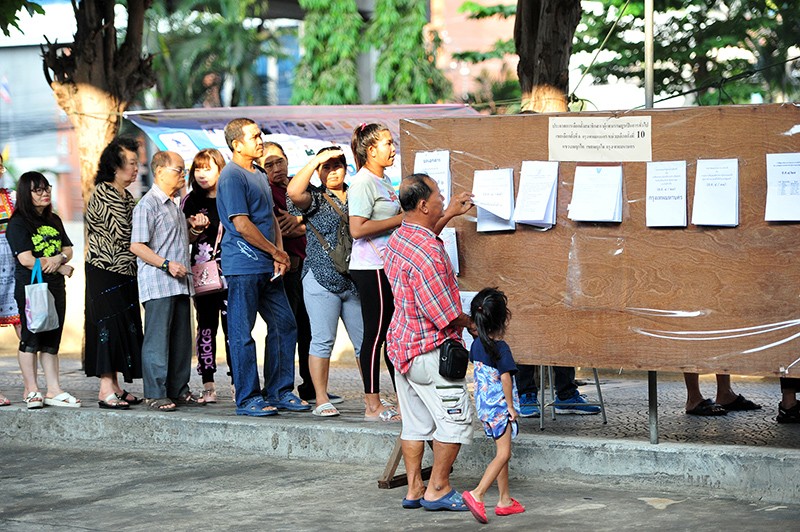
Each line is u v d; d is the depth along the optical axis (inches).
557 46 527.5
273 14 1552.7
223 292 485.1
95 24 625.6
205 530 319.9
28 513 348.8
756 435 388.8
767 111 337.7
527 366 438.9
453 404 327.0
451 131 376.8
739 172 342.3
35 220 467.2
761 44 962.1
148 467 411.5
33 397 466.3
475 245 376.8
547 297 368.2
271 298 450.0
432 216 331.6
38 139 1547.7
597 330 362.3
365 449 398.6
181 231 463.8
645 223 354.3
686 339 351.6
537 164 366.3
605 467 361.1
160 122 563.2
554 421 427.5
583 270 363.6
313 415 437.4
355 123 563.2
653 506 330.3
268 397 454.9
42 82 1535.4
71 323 770.2
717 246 346.0
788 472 334.6
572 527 309.0
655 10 948.0
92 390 543.5
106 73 631.2
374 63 1409.9
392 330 334.0
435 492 334.6
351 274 412.5
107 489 378.3
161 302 457.4
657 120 350.6
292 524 323.0
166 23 1563.7
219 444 427.5
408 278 326.3
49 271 465.1
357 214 400.2
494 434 322.0
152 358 458.6
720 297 346.9
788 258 338.6
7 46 1526.8
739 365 346.0
